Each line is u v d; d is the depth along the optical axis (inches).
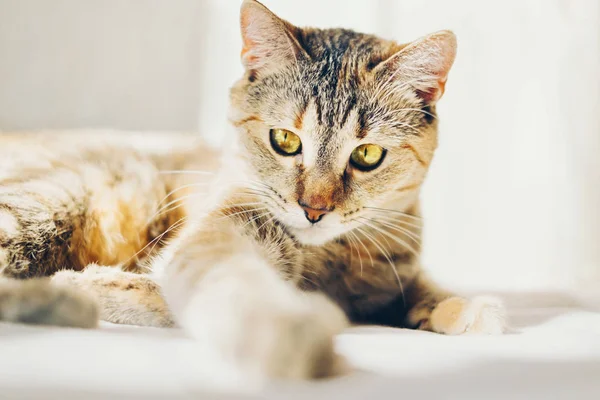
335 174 16.6
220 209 16.8
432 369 11.5
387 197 17.3
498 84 30.0
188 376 10.6
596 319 18.3
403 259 17.9
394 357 12.1
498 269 30.0
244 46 17.8
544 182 30.0
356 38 18.6
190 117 29.1
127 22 28.7
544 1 29.8
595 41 29.7
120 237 19.1
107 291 15.9
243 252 14.5
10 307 13.4
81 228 18.4
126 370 10.8
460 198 30.2
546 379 11.2
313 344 10.4
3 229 16.8
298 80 17.0
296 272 17.0
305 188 16.4
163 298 15.6
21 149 19.0
